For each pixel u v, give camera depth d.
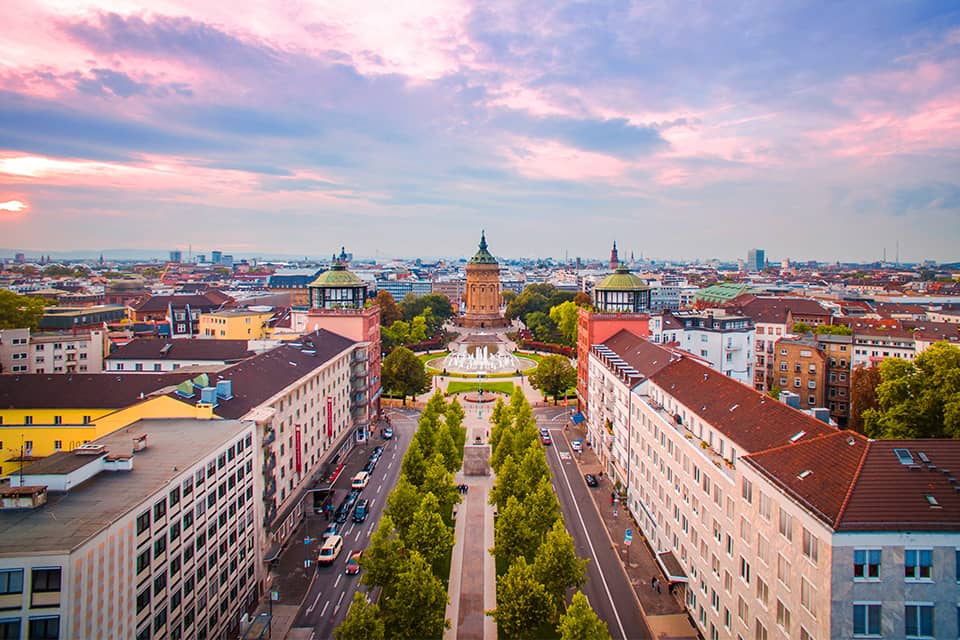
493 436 120.00
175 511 60.75
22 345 150.75
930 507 45.22
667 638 70.38
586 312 155.38
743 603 58.62
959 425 81.75
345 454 134.88
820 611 45.44
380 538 71.56
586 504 108.75
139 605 54.50
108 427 82.06
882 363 98.75
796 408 72.56
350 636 59.88
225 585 72.00
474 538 95.88
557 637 69.75
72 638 45.47
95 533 48.19
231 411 84.75
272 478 88.00
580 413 162.12
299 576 84.62
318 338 134.12
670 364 101.44
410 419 166.38
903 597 44.12
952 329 169.75
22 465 99.38
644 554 90.69
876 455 49.00
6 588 44.62
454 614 75.81
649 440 92.69
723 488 63.91
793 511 49.38
